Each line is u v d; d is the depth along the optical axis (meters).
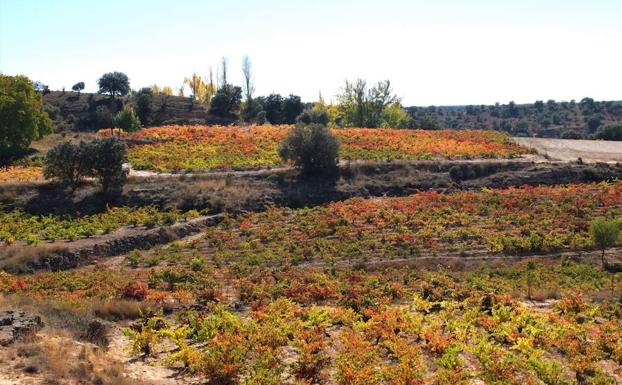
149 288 25.84
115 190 45.53
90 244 33.66
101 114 97.12
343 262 32.16
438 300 24.25
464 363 17.25
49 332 16.92
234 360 15.77
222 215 42.34
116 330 19.38
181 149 63.78
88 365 14.44
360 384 14.80
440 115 195.75
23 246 32.78
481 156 60.34
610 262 31.45
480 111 194.25
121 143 45.94
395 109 108.56
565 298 23.42
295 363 16.39
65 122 96.25
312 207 46.50
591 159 59.31
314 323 20.03
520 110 188.12
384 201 46.19
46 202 43.09
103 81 112.31
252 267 30.81
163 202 44.25
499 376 15.62
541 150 66.62
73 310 20.23
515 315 21.19
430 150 62.66
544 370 15.98
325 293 24.55
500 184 51.50
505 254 33.75
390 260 32.53
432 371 16.69
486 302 23.09
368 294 24.33
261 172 52.50
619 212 40.84
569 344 18.38
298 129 52.69
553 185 51.00
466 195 46.78
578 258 32.66
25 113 58.97
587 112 168.00
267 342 17.64
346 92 107.69
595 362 17.39
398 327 19.62
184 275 27.67
